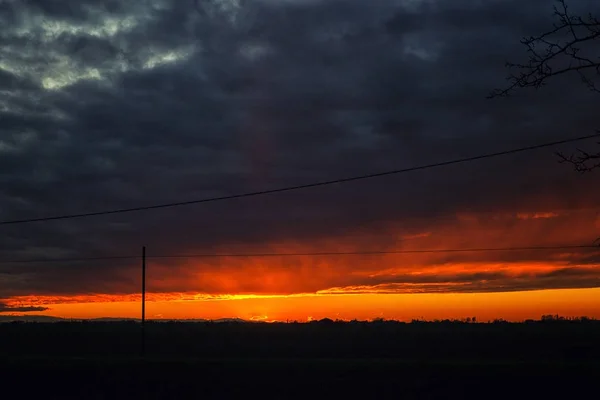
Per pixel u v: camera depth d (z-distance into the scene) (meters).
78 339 80.62
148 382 35.88
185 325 117.75
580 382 32.53
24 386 36.38
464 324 119.81
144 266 55.25
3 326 112.69
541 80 11.12
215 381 35.47
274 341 75.69
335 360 43.19
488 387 32.66
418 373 34.84
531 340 71.00
